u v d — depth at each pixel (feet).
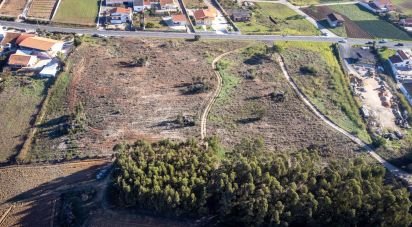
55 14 570.05
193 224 284.20
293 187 277.64
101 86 434.71
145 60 476.54
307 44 550.36
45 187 316.40
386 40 574.15
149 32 547.08
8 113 397.19
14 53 480.23
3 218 291.99
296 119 406.21
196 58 494.59
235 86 449.48
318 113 418.51
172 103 416.26
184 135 372.17
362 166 302.66
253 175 283.79
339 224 277.64
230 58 500.74
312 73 482.28
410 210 285.02
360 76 495.41
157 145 328.29
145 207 289.53
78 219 286.87
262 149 331.77
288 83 461.78
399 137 399.44
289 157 318.65
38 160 344.28
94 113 397.39
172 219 286.66
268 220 277.03
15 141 366.02
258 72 475.72
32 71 456.86
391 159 366.02
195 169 293.64
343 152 368.27
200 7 620.90
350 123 410.11
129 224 282.77
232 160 303.48
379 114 431.84
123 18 565.94
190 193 278.67
